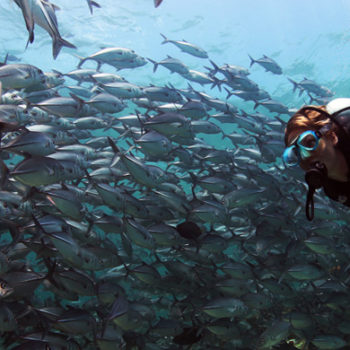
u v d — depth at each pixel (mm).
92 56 10383
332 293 6914
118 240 10312
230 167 9297
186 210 7320
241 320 6801
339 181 1076
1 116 5910
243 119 11148
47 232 5277
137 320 5312
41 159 5316
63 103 7598
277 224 7719
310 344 6906
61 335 4953
